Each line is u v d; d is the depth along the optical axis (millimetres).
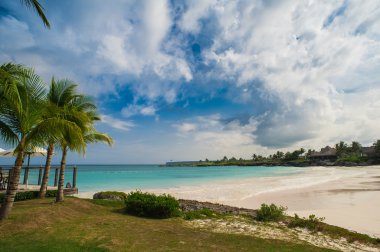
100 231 8953
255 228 11164
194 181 43812
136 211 13367
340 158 141750
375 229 12141
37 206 12523
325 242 9469
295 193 26000
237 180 45500
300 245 8641
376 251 8688
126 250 7176
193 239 8750
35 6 7422
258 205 19562
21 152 9141
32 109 9070
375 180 41750
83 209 12992
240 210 16203
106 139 16328
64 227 9086
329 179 45406
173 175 66188
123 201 16922
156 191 28031
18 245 6988
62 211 11203
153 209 12859
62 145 14008
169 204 12984
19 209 11102
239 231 10477
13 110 8766
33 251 6609
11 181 9117
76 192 22859
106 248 7199
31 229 8406
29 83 9102
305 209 17359
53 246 7051
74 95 14297
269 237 9680
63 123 9258
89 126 14000
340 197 22672
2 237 7516
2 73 7449
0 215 8828
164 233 9328
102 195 18641
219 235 9523
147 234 9000
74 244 7340
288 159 184375
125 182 41969
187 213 13680
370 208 17094
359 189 28734
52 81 14016
